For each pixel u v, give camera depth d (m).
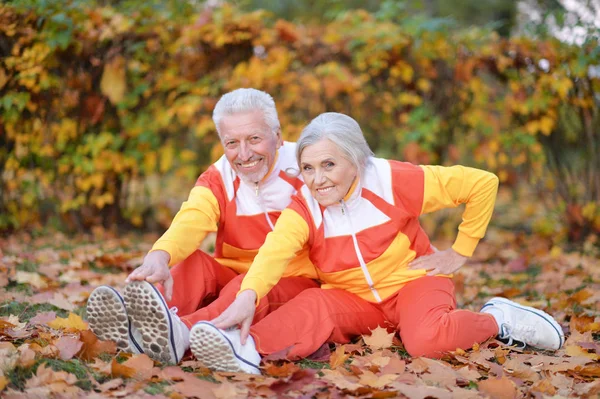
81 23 5.14
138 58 5.30
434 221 5.91
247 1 5.82
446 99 5.53
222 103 2.75
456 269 2.89
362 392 2.23
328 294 2.75
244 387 2.26
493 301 2.92
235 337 2.41
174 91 5.34
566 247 5.53
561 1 5.89
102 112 5.41
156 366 2.43
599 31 5.17
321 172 2.60
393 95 5.54
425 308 2.69
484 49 5.36
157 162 5.70
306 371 2.30
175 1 5.34
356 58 5.34
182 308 2.72
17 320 2.94
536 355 2.71
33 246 4.99
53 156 5.44
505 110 5.45
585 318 3.20
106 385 2.19
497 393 2.28
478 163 5.88
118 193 5.72
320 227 2.74
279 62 5.15
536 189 6.02
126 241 5.30
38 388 2.12
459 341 2.63
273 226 2.90
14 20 5.00
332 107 5.45
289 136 5.26
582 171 5.67
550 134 5.62
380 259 2.76
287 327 2.60
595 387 2.30
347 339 2.81
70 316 2.89
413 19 5.41
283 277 2.95
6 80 5.09
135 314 2.39
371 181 2.74
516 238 5.89
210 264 2.86
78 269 4.30
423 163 5.38
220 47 5.28
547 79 5.28
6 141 5.34
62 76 5.25
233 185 2.90
